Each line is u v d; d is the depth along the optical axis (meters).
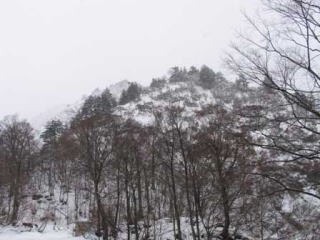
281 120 7.39
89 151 24.08
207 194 18.23
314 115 7.26
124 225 25.30
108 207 23.80
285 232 13.20
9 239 23.16
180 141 20.56
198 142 19.89
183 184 21.89
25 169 47.81
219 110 18.48
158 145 25.88
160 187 29.11
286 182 8.02
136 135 27.39
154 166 26.06
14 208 34.00
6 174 39.59
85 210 39.78
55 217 38.12
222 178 14.72
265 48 7.29
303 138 7.55
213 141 18.38
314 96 7.15
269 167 8.21
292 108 7.29
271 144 7.86
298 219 11.69
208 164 19.33
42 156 53.09
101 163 23.41
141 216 25.58
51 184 50.94
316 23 6.96
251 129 7.97
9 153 43.59
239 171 9.42
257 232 16.27
